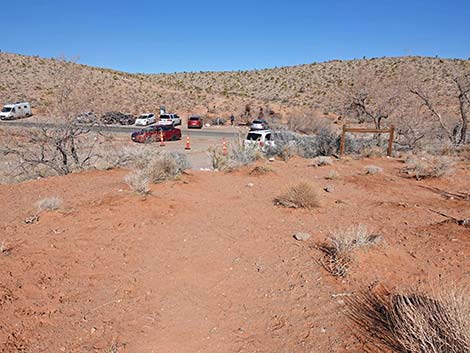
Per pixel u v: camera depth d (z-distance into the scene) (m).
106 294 3.85
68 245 5.01
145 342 3.08
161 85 73.12
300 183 7.74
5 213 6.64
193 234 5.62
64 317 3.42
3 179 12.41
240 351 3.00
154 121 46.84
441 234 5.30
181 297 3.83
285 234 5.70
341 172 11.57
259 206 7.36
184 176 9.88
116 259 4.67
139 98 58.59
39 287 3.89
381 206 7.34
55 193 8.19
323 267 4.45
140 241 5.25
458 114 24.27
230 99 63.94
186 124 49.66
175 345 3.06
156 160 9.75
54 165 13.16
